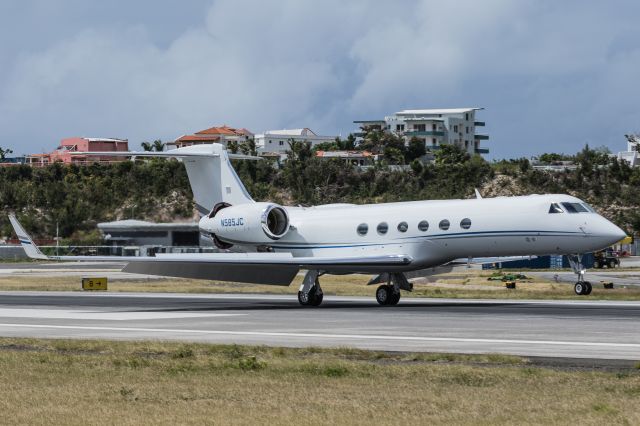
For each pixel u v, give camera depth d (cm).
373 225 13138
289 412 5069
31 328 9762
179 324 10006
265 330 9194
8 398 5578
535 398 5362
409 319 10244
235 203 14562
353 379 6106
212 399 5478
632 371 6219
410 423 4766
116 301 14838
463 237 12488
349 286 19500
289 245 13900
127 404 5353
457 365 6562
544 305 12662
